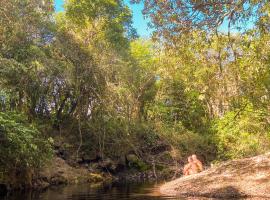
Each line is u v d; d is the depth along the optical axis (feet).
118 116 72.23
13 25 54.34
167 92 91.81
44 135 59.72
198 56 43.96
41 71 57.67
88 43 69.97
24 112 58.23
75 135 68.69
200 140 83.51
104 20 78.38
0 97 46.75
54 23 65.51
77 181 57.47
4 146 40.34
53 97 67.56
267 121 61.72
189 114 95.35
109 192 40.52
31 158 43.04
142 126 79.77
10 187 43.47
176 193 36.17
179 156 77.87
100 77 68.08
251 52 42.91
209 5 37.35
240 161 38.42
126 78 76.59
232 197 32.04
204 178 37.29
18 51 54.60
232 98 53.42
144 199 32.99
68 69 61.93
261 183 33.27
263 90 49.98
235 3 35.91
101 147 69.46
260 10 34.50
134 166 72.95
